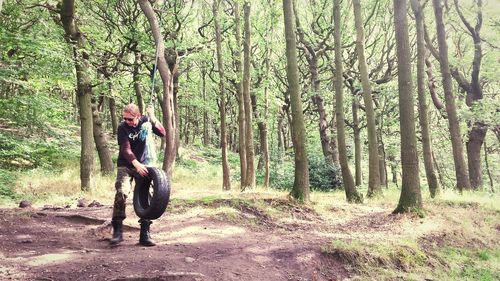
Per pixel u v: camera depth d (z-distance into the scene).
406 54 9.98
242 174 16.09
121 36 16.41
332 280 5.66
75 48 12.56
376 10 22.42
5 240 5.50
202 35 19.77
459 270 7.27
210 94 29.94
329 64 22.62
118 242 5.57
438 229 8.98
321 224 8.62
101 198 10.85
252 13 20.44
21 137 15.32
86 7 15.70
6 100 13.62
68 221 6.93
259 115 22.16
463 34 23.30
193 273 4.53
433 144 30.00
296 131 10.09
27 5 13.83
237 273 4.93
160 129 5.70
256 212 8.54
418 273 6.50
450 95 16.31
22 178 12.15
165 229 6.78
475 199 13.41
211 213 7.97
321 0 21.69
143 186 5.59
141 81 18.25
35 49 11.95
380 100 25.19
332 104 25.12
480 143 19.66
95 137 16.70
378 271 6.22
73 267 4.46
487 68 20.52
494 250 8.93
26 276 4.13
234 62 21.97
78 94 12.20
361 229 8.47
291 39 10.19
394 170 30.94
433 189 13.89
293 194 10.02
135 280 4.20
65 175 13.70
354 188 12.38
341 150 12.63
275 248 6.22
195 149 34.34
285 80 24.89
